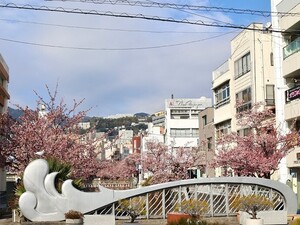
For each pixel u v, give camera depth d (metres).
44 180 19.14
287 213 20.59
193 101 81.06
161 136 84.25
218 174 43.53
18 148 25.61
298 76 31.17
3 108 51.06
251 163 26.94
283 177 31.36
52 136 26.05
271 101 36.19
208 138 50.38
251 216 19.02
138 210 18.95
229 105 42.59
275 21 32.47
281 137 27.38
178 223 13.23
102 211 19.48
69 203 19.09
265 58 36.91
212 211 20.41
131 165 67.19
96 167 30.59
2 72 49.75
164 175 40.69
